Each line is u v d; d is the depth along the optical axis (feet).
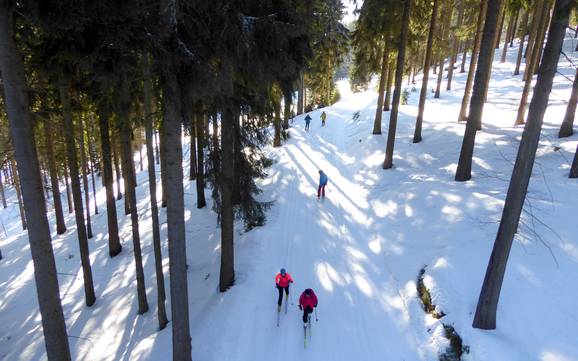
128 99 29.58
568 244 27.12
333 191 56.03
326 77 123.24
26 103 17.90
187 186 71.56
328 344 26.68
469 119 41.22
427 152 56.70
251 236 42.42
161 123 28.68
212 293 34.71
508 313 24.06
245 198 36.22
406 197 44.06
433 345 24.90
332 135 93.35
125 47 18.10
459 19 97.66
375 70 70.44
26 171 18.21
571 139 45.29
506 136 52.80
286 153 74.38
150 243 51.93
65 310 40.37
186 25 20.35
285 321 29.07
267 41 23.81
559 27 17.72
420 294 29.32
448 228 34.17
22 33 19.69
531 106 19.38
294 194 54.80
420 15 58.70
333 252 39.19
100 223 69.36
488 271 22.61
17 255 59.36
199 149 56.24
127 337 33.53
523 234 29.48
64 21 15.93
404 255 35.01
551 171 38.81
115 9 16.60
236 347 26.40
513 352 21.67
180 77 20.08
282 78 29.22
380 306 30.37
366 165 62.39
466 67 141.59
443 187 41.75
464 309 25.34
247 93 28.89
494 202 34.63
